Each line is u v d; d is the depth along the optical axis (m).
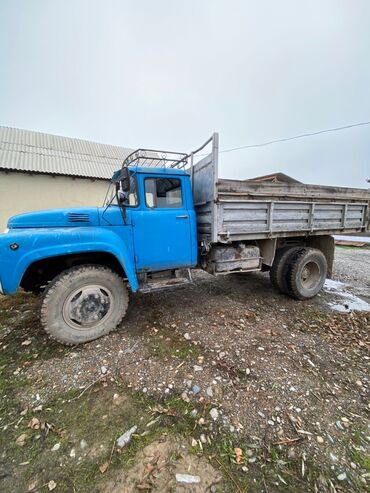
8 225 2.61
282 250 3.77
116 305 2.60
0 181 7.97
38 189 8.55
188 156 3.46
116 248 2.53
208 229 3.07
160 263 2.99
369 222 4.32
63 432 1.44
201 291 4.00
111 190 3.45
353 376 1.90
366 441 1.36
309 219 3.57
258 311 3.17
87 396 1.73
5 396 1.75
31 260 2.20
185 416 1.54
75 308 2.37
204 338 2.47
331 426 1.45
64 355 2.23
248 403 1.63
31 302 3.56
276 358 2.13
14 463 1.26
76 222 2.57
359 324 2.80
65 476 1.19
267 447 1.33
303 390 1.74
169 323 2.82
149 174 2.85
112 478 1.17
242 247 3.36
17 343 2.46
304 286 3.57
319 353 2.21
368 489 1.12
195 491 1.11
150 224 2.87
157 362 2.09
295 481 1.15
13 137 9.94
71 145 10.98
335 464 1.23
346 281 4.64
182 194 3.09
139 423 1.49
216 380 1.85
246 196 3.03
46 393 1.77
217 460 1.26
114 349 2.30
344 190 3.85
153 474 1.19
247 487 1.13
